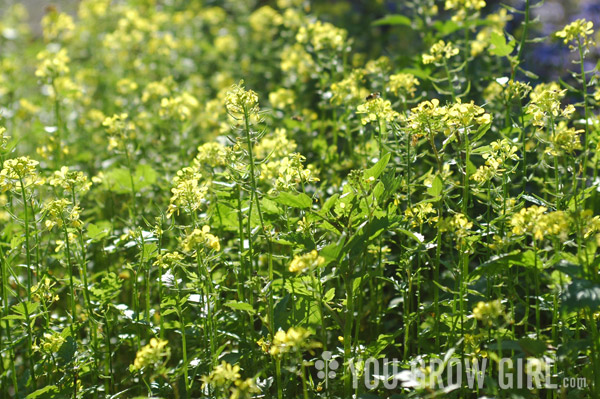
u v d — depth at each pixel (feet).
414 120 12.40
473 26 19.86
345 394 12.34
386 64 18.34
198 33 35.17
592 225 11.18
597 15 30.09
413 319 12.77
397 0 26.63
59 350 13.26
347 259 12.16
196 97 27.09
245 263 14.24
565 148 12.21
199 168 15.83
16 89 27.20
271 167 14.46
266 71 30.45
